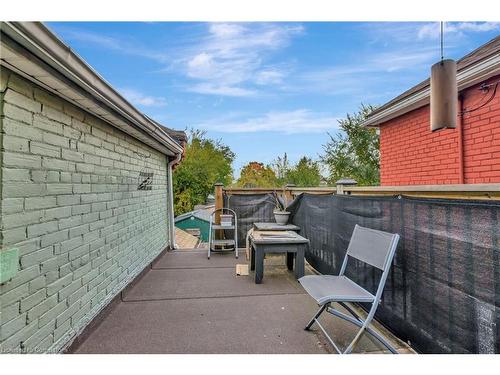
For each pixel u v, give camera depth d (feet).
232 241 18.85
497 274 5.03
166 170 20.62
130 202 12.58
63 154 7.43
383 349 7.50
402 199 7.64
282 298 11.04
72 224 7.82
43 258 6.54
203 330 8.53
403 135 17.12
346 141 38.65
